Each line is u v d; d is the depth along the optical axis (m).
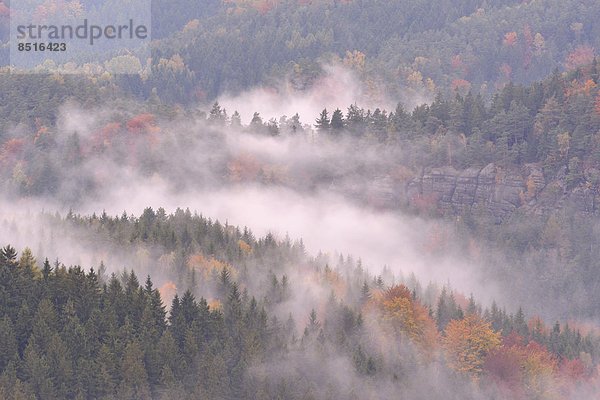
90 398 193.62
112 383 195.00
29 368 189.88
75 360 197.88
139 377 198.62
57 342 196.75
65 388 190.00
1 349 194.00
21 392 184.88
